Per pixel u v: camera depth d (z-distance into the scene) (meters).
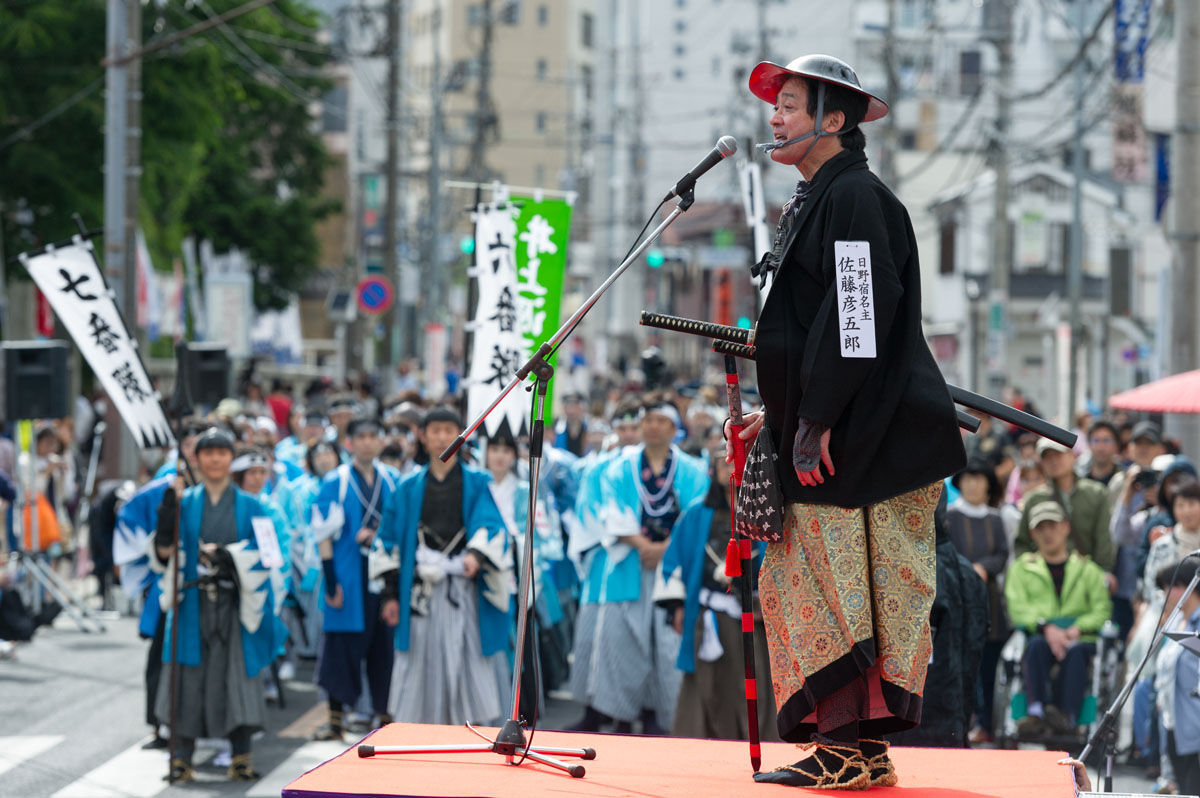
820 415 7.79
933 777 8.59
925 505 8.23
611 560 19.94
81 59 43.47
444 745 9.03
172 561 17.67
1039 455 22.02
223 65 55.44
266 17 57.91
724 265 109.44
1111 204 90.75
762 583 8.49
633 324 140.62
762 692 17.41
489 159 181.38
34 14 41.91
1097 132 97.06
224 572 18.00
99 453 40.06
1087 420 36.44
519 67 181.62
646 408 20.09
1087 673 18.98
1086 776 9.27
